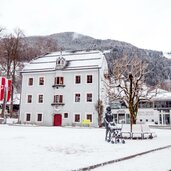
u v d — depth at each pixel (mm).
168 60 125438
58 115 48062
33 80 50781
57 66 49031
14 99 75062
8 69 60062
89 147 14359
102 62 48375
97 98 45969
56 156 10750
